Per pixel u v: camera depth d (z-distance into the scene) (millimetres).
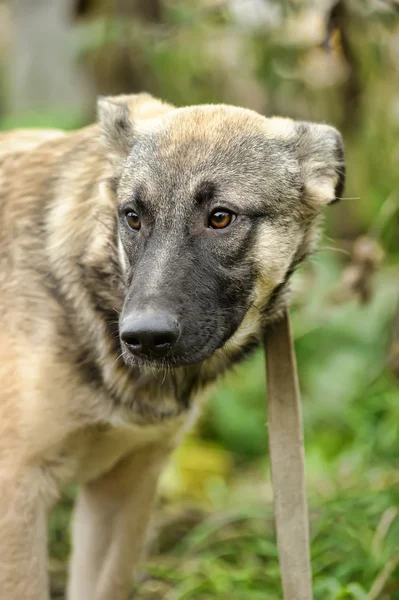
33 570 4273
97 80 8477
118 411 4395
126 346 3922
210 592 5465
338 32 5883
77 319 4289
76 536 5105
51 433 4277
